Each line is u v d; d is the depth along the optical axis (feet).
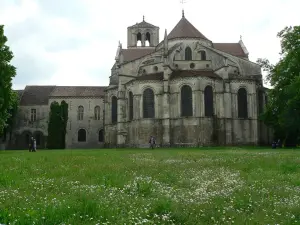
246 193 41.29
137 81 216.54
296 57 177.47
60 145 281.95
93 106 311.27
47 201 34.42
